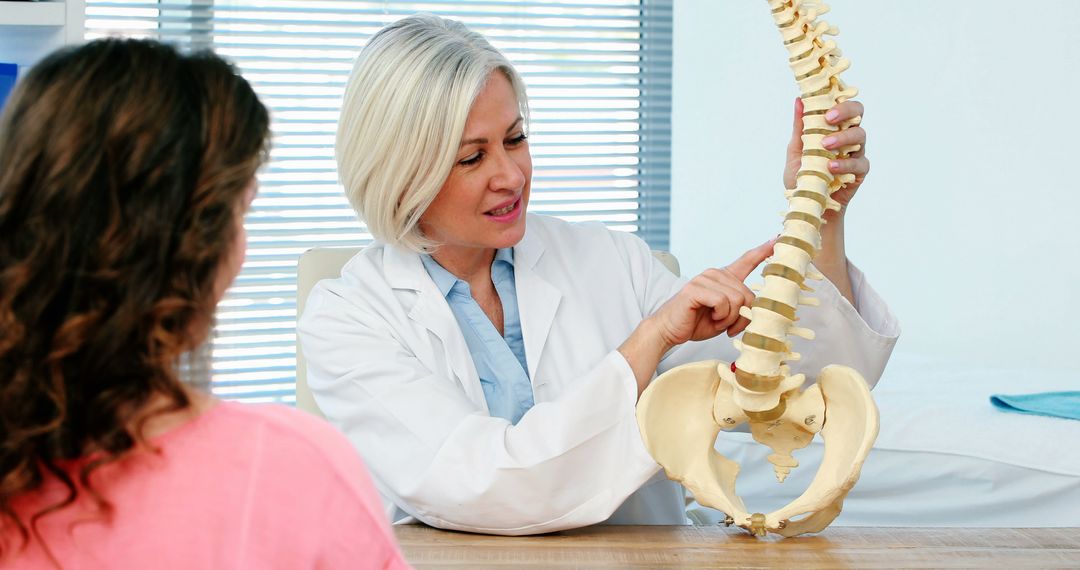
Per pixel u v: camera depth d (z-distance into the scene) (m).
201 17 3.30
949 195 3.13
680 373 1.12
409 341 1.39
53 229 0.58
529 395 1.44
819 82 1.09
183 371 0.66
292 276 3.38
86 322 0.57
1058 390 2.31
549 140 3.63
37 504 0.61
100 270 0.58
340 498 0.64
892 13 3.22
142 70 0.61
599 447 1.14
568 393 1.16
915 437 1.99
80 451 0.60
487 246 1.39
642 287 1.58
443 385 1.31
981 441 1.94
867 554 1.03
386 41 1.34
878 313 1.38
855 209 3.35
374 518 0.65
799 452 2.05
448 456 1.19
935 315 3.18
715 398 1.12
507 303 1.49
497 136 1.33
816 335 1.34
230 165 0.62
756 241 3.47
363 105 1.34
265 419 0.64
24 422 0.58
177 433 0.62
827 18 3.37
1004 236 3.03
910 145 3.21
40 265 0.58
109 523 0.60
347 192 1.41
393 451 1.27
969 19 3.06
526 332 1.46
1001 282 3.04
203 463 0.62
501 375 1.44
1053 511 1.85
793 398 1.10
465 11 3.49
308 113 3.40
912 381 2.45
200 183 0.61
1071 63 2.88
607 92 3.65
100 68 0.60
